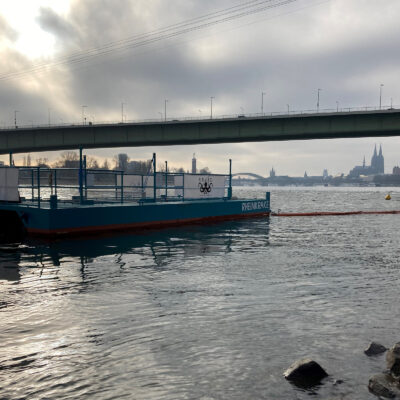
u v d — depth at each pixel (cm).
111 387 418
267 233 1953
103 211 1889
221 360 482
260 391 408
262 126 6981
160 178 2775
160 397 397
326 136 6969
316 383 424
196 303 727
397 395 392
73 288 838
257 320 631
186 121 7225
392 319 639
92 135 7725
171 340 545
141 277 949
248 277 953
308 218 2959
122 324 609
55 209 1703
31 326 599
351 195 10869
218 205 2608
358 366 465
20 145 8056
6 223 1886
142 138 7556
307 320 632
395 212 3653
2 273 993
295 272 1017
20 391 409
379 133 6569
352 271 1034
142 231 2009
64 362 476
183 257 1246
